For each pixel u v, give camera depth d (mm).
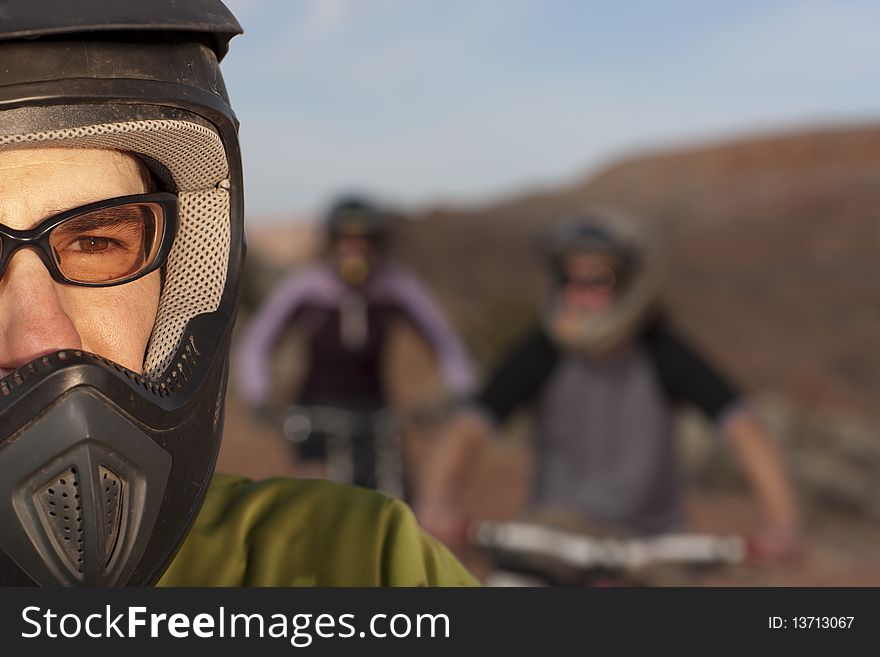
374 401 5133
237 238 1081
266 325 5094
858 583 8414
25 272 924
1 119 883
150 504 939
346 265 5031
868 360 34875
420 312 5262
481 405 3125
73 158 956
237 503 1159
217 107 1000
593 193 88688
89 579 900
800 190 74500
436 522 2691
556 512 2705
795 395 27828
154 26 912
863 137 87312
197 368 1018
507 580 2576
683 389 3180
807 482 12578
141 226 1008
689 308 44312
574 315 3072
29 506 873
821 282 48406
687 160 90312
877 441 13633
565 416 3168
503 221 81438
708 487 12258
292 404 5195
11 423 862
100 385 887
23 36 854
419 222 66562
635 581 2623
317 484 1183
